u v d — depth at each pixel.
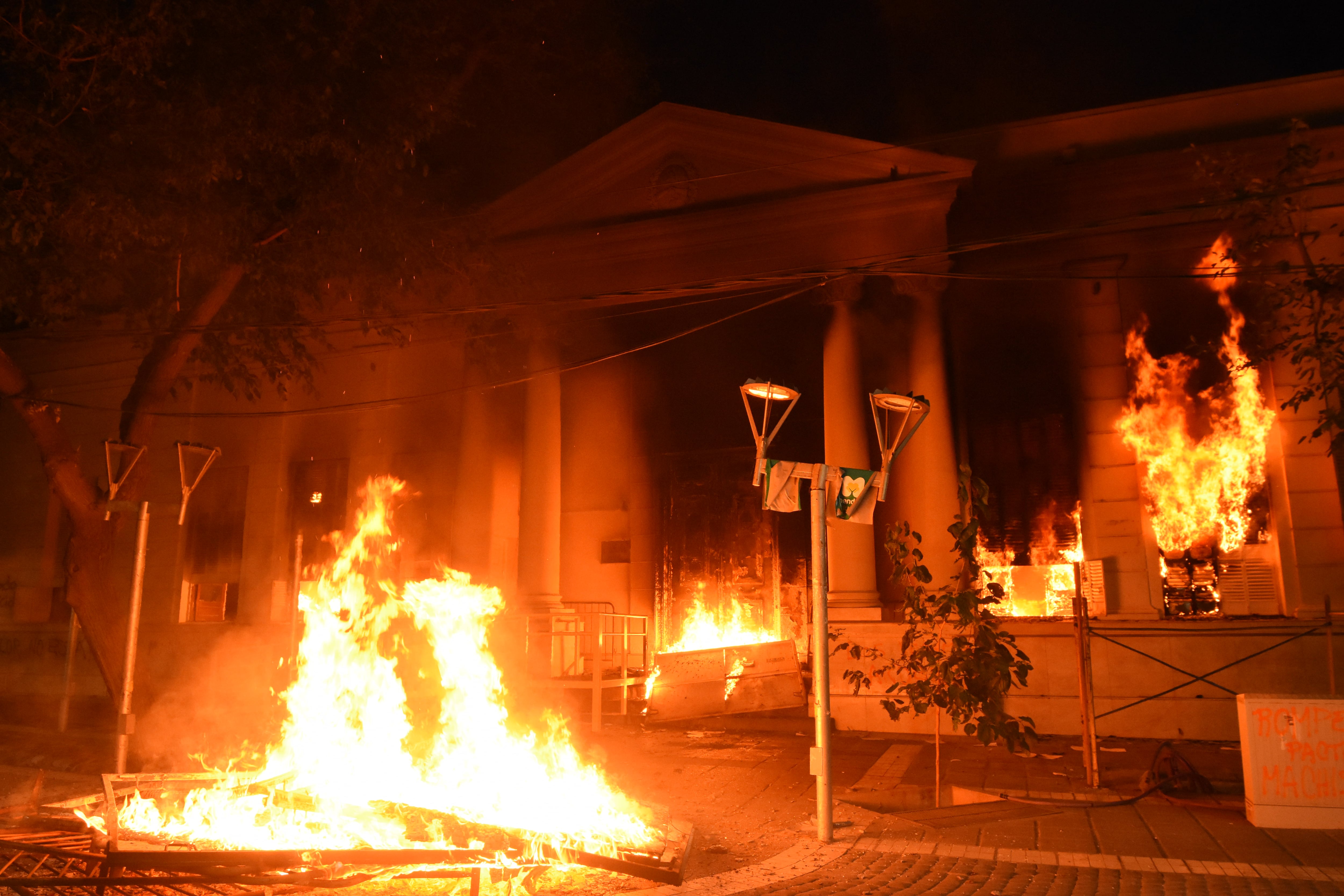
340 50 10.72
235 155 11.10
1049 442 13.79
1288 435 12.34
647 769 10.21
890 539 8.98
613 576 16.75
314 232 12.05
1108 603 12.78
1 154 9.82
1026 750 10.82
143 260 12.65
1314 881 6.12
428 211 14.14
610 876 6.30
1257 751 7.76
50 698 18.48
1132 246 13.52
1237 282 12.91
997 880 6.20
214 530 18.52
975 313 14.46
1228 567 12.59
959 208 14.22
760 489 16.09
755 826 7.80
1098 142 14.25
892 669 12.82
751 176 14.49
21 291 12.23
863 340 14.36
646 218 14.98
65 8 9.74
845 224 13.97
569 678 14.52
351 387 17.97
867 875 6.37
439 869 5.80
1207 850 6.96
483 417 16.19
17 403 11.07
